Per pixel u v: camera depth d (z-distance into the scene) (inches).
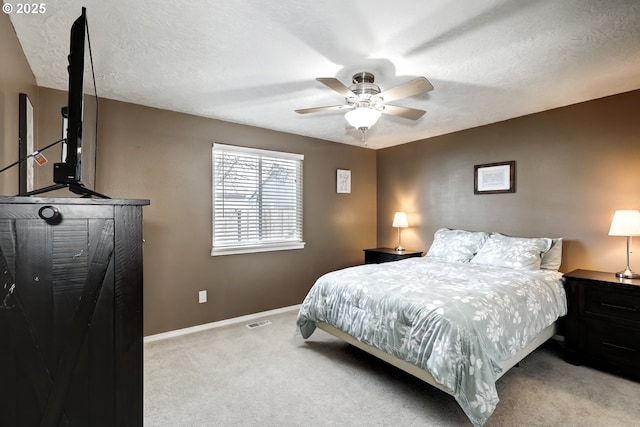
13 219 34.5
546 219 127.3
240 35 73.3
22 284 34.9
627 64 87.8
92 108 107.5
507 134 139.4
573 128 120.0
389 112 97.4
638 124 105.2
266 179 152.8
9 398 34.4
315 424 72.2
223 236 139.3
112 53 81.4
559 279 107.2
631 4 62.1
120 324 39.4
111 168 112.5
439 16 66.2
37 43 75.5
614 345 93.4
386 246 195.2
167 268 124.3
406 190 183.6
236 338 122.0
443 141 164.9
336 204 180.7
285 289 158.9
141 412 40.6
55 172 41.5
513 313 82.0
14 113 71.8
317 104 119.2
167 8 63.2
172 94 109.2
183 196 127.8
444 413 76.0
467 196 154.3
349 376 93.4
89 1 60.5
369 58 84.0
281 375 93.9
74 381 37.1
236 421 73.2
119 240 39.5
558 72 92.7
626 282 93.0
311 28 70.5
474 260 131.0
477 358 67.5
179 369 97.4
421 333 75.8
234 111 126.7
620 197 108.9
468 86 102.8
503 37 74.0
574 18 66.8
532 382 89.7
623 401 80.0
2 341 34.0
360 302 94.2
